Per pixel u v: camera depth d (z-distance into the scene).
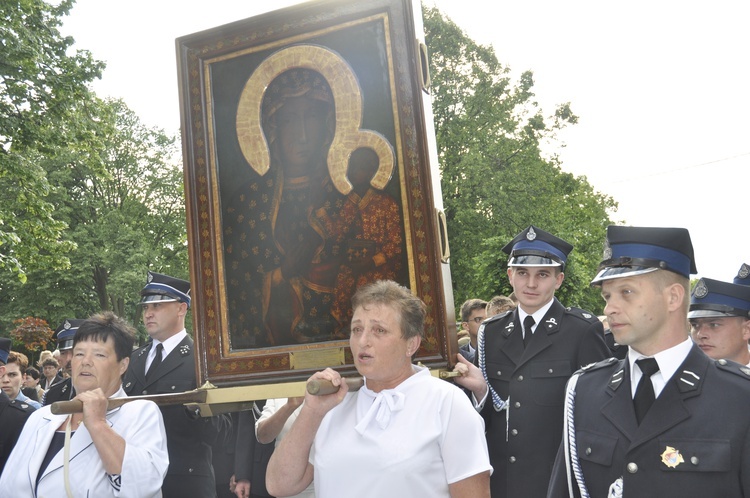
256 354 3.58
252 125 3.68
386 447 2.65
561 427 4.41
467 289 27.98
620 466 2.45
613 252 2.57
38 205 19.16
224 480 5.75
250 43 3.69
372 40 3.46
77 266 36.47
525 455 4.42
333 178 3.51
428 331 3.28
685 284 2.53
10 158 18.20
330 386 2.70
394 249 3.37
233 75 3.74
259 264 3.64
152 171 41.56
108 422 3.48
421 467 2.64
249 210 3.67
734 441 2.28
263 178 3.65
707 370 2.44
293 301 3.55
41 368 11.63
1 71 17.12
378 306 2.78
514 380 4.59
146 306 5.24
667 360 2.48
